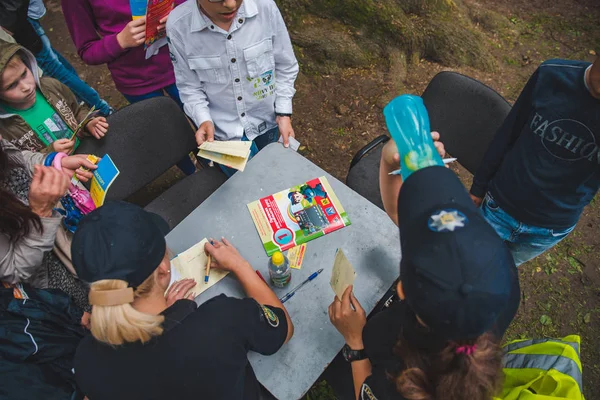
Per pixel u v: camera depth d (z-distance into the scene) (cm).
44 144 190
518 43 342
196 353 104
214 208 174
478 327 81
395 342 114
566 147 145
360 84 326
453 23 329
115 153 191
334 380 167
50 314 144
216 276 156
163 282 115
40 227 143
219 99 207
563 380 127
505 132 168
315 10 331
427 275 80
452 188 86
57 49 363
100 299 95
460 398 87
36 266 149
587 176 147
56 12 385
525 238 181
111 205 106
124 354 103
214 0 157
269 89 206
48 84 188
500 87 322
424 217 84
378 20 323
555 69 142
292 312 148
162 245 108
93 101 272
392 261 157
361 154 217
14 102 175
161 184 292
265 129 227
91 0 193
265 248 162
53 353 138
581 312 239
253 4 176
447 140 207
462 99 196
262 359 140
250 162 186
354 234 164
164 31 200
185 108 209
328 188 176
